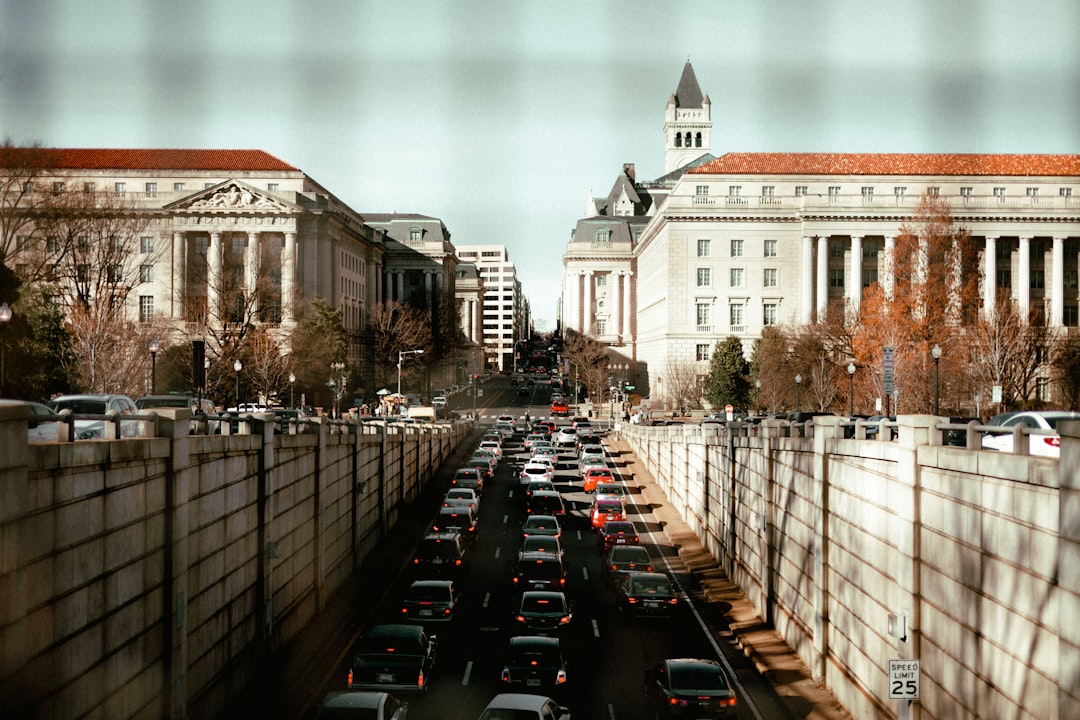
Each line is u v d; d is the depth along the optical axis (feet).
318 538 107.65
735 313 410.72
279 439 90.68
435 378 556.10
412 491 189.57
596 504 165.48
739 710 78.84
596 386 465.88
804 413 164.14
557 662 78.48
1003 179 396.57
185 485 64.49
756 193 409.28
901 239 266.36
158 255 304.91
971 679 56.18
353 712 59.00
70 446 48.37
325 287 413.18
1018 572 50.37
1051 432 47.78
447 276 632.38
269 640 86.12
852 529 78.48
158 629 61.05
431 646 81.56
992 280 356.18
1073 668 43.83
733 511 130.21
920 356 222.28
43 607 46.14
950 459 58.54
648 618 105.81
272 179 408.26
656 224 444.55
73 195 236.63
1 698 42.04
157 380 260.83
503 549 147.02
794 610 96.89
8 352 153.69
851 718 76.79
